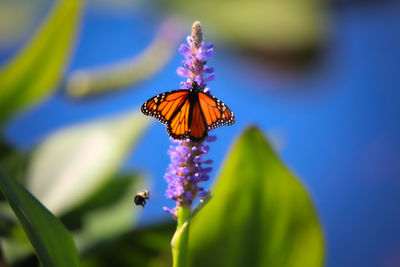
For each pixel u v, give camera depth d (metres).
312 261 1.59
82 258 1.73
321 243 1.58
